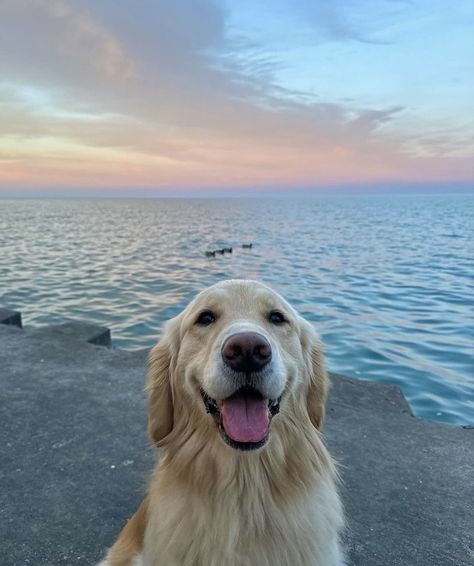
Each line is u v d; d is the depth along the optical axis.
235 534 0.42
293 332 0.48
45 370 0.94
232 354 0.40
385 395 0.86
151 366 0.52
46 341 1.10
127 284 2.88
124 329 1.91
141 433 0.72
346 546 0.50
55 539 0.51
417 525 0.54
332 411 0.79
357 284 2.84
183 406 0.47
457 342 1.64
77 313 2.16
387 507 0.56
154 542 0.42
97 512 0.55
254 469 0.42
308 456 0.46
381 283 2.87
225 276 3.20
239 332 0.41
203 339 0.46
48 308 2.26
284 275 3.23
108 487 0.60
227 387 0.41
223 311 0.47
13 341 1.10
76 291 2.66
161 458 0.49
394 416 0.79
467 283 2.83
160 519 0.43
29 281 2.94
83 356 1.02
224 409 0.41
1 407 0.79
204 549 0.41
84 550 0.50
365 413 0.79
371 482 0.61
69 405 0.80
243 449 0.40
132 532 0.47
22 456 0.66
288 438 0.45
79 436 0.71
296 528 0.42
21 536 0.51
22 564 0.48
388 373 1.37
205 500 0.43
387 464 0.65
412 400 1.19
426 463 0.66
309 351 0.52
